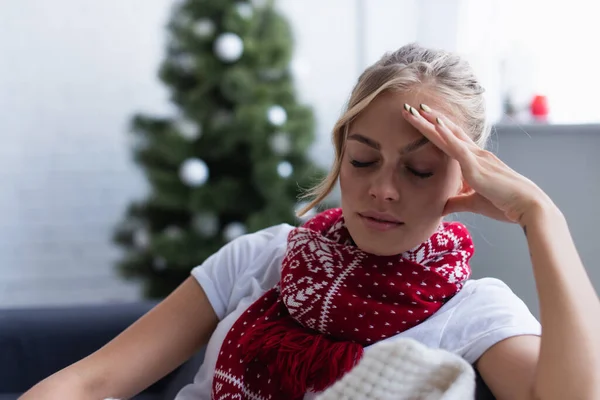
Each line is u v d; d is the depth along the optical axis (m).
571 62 1.81
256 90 2.16
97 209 2.87
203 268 0.96
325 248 0.86
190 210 2.23
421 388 0.66
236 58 2.15
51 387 0.80
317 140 2.59
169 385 1.27
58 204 2.85
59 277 2.88
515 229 1.70
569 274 0.68
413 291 0.81
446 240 0.85
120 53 2.80
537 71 1.84
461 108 0.79
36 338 1.26
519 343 0.76
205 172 2.18
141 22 2.79
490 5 1.98
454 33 2.17
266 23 2.23
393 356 0.66
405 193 0.75
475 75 0.84
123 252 2.88
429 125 0.73
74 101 2.80
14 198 2.82
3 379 1.26
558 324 0.65
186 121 2.20
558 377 0.64
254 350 0.83
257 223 2.15
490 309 0.81
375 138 0.75
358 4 2.85
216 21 2.19
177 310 0.93
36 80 2.77
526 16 1.93
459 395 0.62
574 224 1.55
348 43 2.87
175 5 2.27
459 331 0.80
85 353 1.27
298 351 0.80
